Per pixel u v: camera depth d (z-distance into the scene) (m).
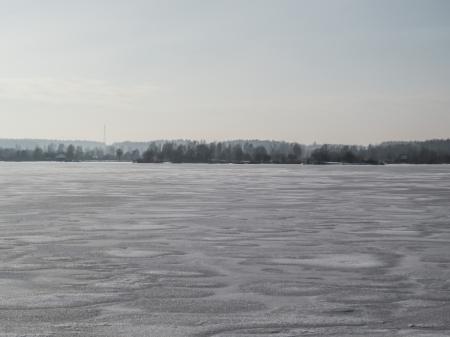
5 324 9.58
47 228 22.36
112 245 18.09
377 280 13.10
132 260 15.47
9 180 67.44
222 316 10.14
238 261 15.38
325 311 10.49
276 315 10.22
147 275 13.55
